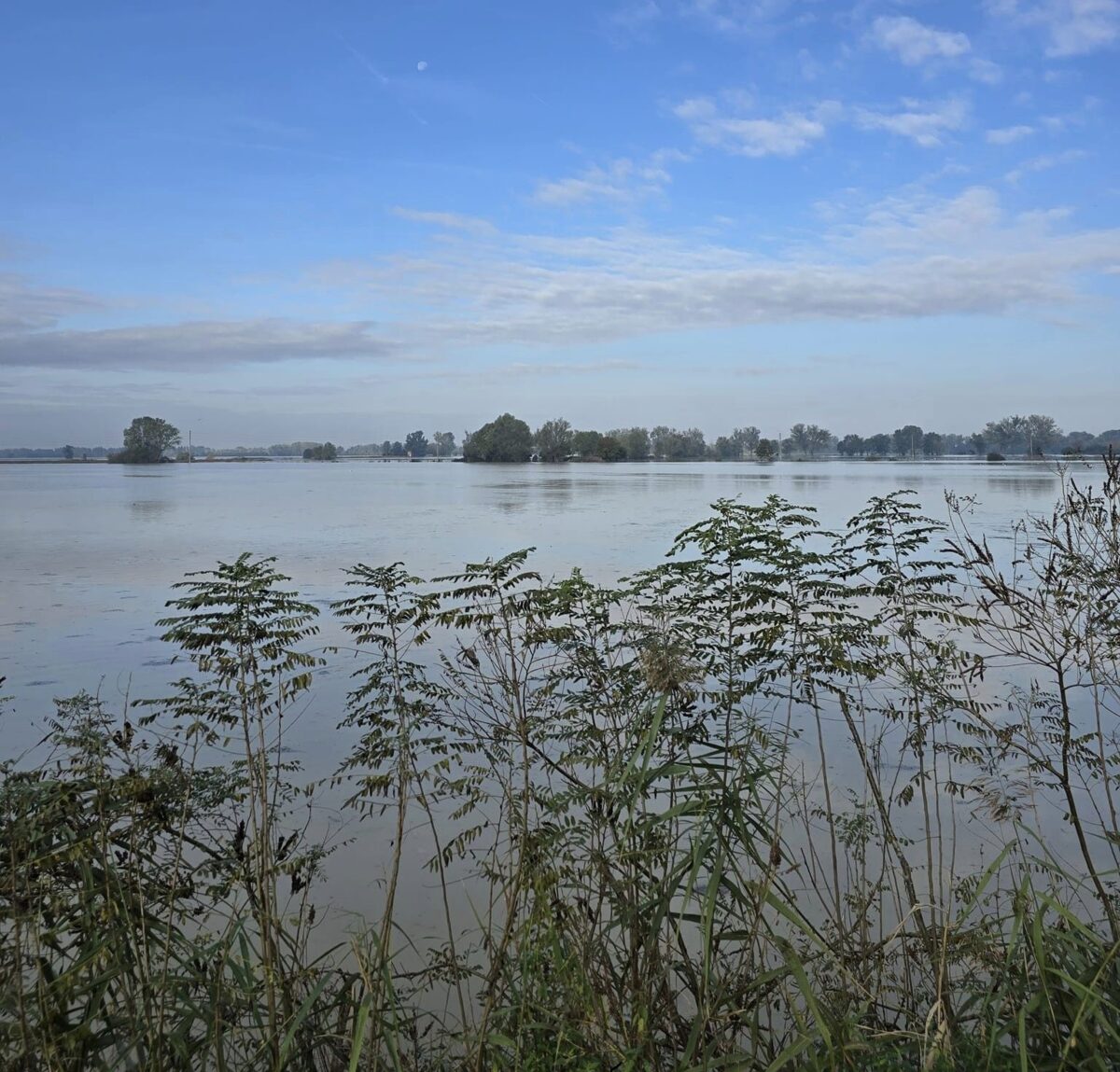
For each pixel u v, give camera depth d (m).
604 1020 3.24
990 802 5.08
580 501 36.16
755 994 3.67
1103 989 3.40
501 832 5.82
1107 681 4.91
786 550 5.36
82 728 4.20
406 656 9.42
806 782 6.47
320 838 5.86
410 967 4.63
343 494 44.09
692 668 3.65
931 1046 3.14
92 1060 3.16
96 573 17.16
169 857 4.60
